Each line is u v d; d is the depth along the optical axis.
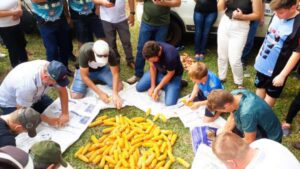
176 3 4.62
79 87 4.67
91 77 4.93
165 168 3.65
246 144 2.22
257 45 6.02
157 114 4.39
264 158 2.15
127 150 3.83
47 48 4.84
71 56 5.60
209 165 3.28
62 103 4.05
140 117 4.34
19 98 3.58
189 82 5.14
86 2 4.80
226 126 3.67
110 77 4.88
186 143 4.02
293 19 3.39
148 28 4.77
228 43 4.63
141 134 4.04
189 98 4.54
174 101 4.56
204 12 5.27
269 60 3.72
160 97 4.71
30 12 6.02
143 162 3.66
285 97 4.77
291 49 3.49
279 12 3.34
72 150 3.92
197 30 5.46
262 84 3.98
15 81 3.54
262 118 2.93
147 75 4.80
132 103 4.64
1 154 1.98
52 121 4.12
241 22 4.36
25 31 6.43
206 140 3.79
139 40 4.91
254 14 4.28
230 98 2.90
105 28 5.07
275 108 4.56
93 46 4.15
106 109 4.55
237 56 4.57
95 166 3.73
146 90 4.83
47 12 4.54
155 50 4.08
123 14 5.04
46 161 2.62
